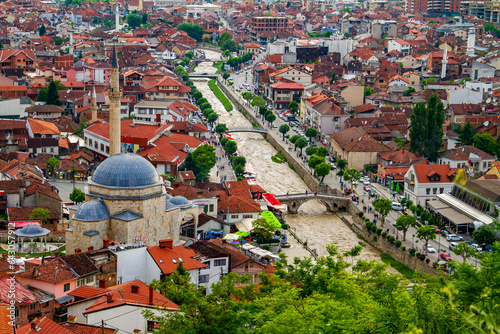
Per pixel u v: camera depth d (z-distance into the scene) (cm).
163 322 12762
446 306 10669
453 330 10000
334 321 11938
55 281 16175
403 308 11988
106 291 15650
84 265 17225
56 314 15888
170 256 18500
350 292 14175
